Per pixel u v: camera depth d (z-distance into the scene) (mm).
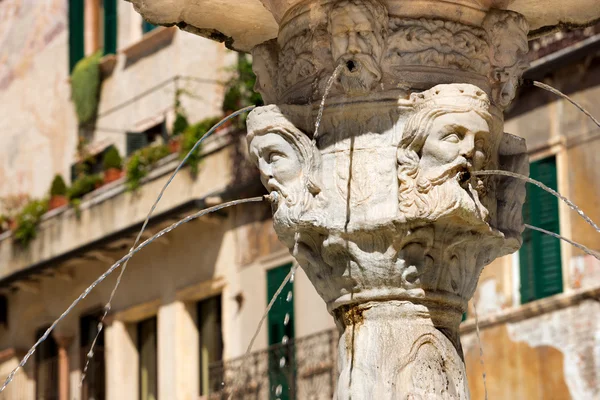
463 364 10141
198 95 36531
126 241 36031
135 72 38750
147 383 36656
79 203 37656
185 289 34938
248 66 32875
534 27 11398
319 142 10164
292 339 31031
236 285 33531
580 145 27047
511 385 27625
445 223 9914
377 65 10008
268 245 32781
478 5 10438
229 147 33344
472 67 10359
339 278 10133
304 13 10398
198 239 34719
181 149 34406
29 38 42688
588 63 26938
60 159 41031
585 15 11227
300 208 10047
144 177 35594
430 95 9953
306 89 10344
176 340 35188
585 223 26922
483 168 10117
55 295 39094
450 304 10148
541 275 27359
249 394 32094
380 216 9891
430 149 9867
